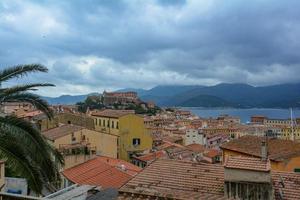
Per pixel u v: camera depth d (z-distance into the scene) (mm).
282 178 21016
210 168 22391
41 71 19469
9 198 16469
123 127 73312
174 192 18719
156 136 108812
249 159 19828
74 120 81812
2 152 15555
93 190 21078
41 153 16250
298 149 34656
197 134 116625
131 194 18328
